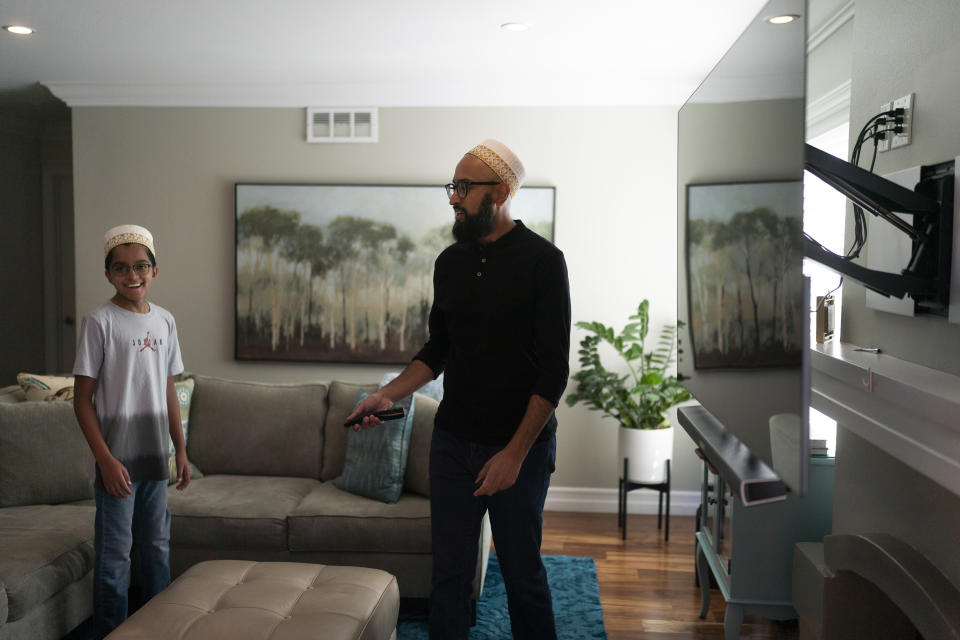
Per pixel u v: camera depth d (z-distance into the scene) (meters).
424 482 3.18
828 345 2.46
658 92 4.46
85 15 3.35
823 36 3.29
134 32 3.59
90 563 2.74
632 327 4.35
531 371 2.08
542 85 4.47
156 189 4.77
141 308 2.64
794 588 2.62
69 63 4.16
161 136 4.74
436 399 3.61
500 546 2.11
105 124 4.76
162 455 2.65
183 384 3.67
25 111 5.44
